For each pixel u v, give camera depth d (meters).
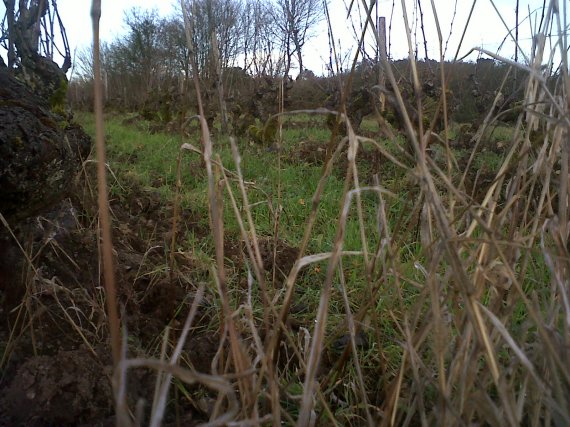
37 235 2.25
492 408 1.05
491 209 1.41
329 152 1.30
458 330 1.25
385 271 1.34
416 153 1.15
